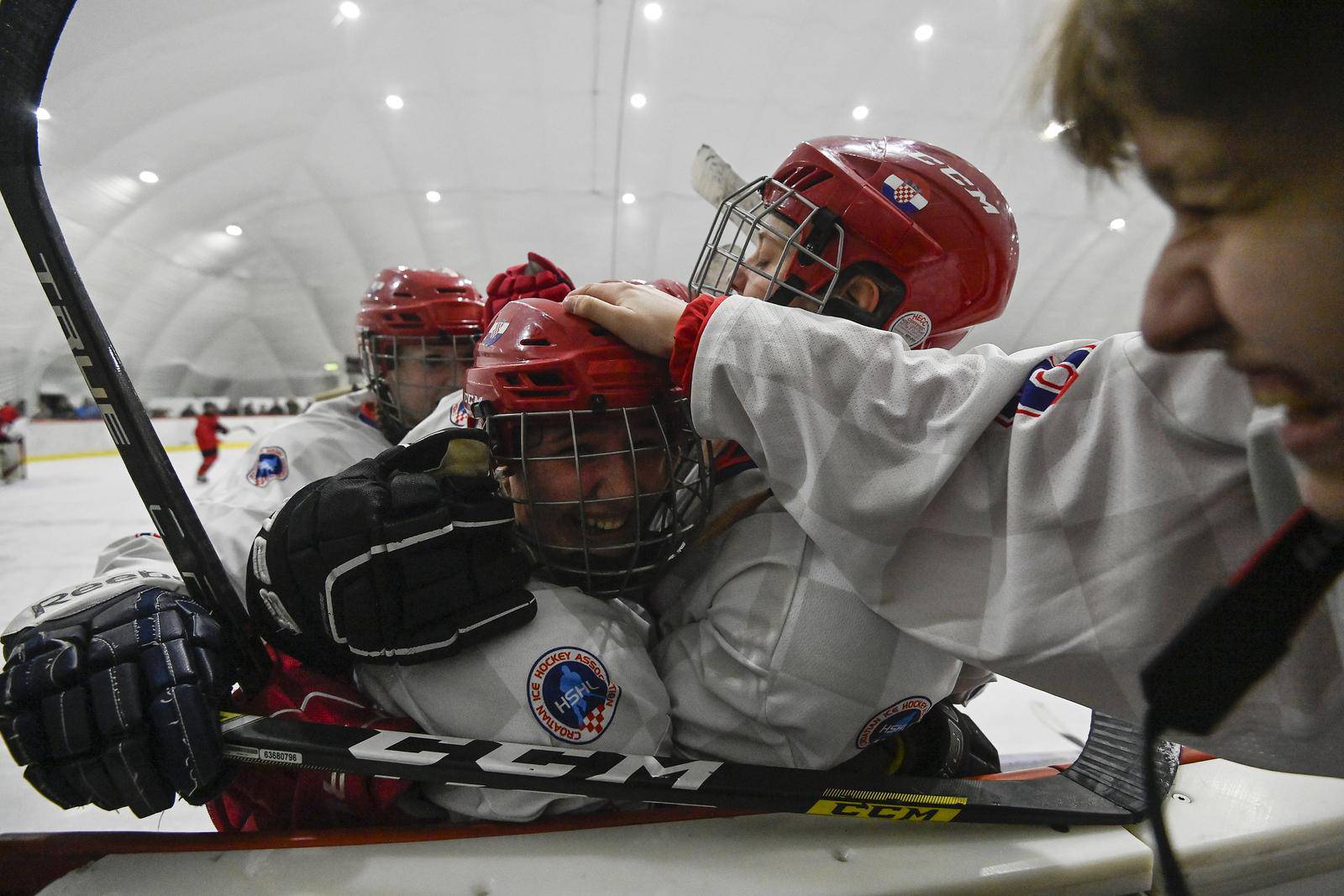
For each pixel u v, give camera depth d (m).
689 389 0.55
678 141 7.98
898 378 0.50
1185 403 0.41
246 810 0.67
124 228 9.20
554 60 7.11
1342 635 0.38
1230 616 0.25
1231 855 0.61
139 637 0.51
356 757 0.52
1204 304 0.20
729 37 6.42
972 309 0.79
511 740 0.56
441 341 1.49
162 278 10.60
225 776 0.52
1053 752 1.30
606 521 0.61
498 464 0.61
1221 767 0.71
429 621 0.54
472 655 0.58
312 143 8.94
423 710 0.58
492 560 0.56
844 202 0.69
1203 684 0.26
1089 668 0.47
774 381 0.51
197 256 10.65
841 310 0.73
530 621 0.59
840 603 0.58
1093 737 0.75
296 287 12.20
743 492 0.68
